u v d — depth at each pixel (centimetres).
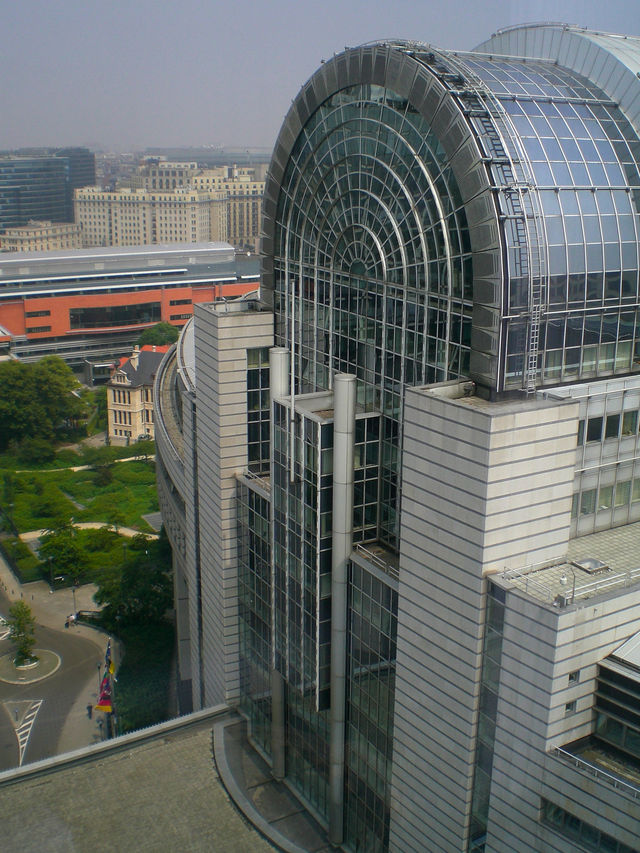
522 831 4947
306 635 6781
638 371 5922
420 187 5578
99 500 17750
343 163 6350
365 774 6638
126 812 7175
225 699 8662
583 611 4528
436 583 5219
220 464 7912
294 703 7606
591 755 4788
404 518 5406
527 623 4625
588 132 5759
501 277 4997
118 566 14575
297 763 7731
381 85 5756
